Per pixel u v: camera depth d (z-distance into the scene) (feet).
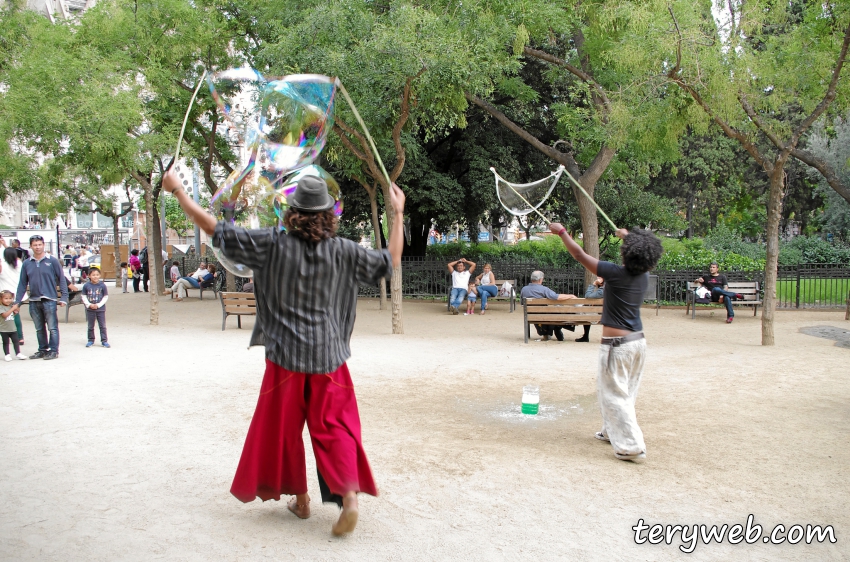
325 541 11.89
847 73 35.94
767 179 110.73
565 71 58.65
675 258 63.87
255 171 15.24
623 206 73.00
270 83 15.62
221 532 12.25
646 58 34.81
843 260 77.00
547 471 15.74
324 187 11.77
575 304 36.73
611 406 16.69
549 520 12.89
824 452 17.26
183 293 67.62
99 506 13.50
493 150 65.92
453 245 80.02
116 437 18.53
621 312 16.62
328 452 11.53
